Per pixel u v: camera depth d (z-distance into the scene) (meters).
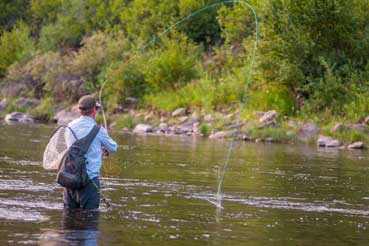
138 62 43.19
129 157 20.39
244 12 43.47
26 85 49.62
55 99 46.28
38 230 9.27
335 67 34.16
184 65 41.91
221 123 33.88
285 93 34.47
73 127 11.16
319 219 11.27
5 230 9.16
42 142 24.78
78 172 10.93
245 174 17.06
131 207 11.56
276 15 33.94
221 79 38.88
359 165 20.36
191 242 9.05
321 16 33.66
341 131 30.17
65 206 11.23
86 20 55.34
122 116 40.03
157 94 41.22
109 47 46.31
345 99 32.81
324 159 22.08
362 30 34.47
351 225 10.85
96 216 10.55
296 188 14.81
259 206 12.27
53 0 60.66
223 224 10.44
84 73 46.38
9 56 54.72
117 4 54.09
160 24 47.38
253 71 34.47
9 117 43.28
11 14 63.88
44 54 50.91
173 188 14.09
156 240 9.06
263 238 9.55
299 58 33.72
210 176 16.36
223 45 44.62
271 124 32.41
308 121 32.28
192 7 47.28
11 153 20.05
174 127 35.69
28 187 13.23
